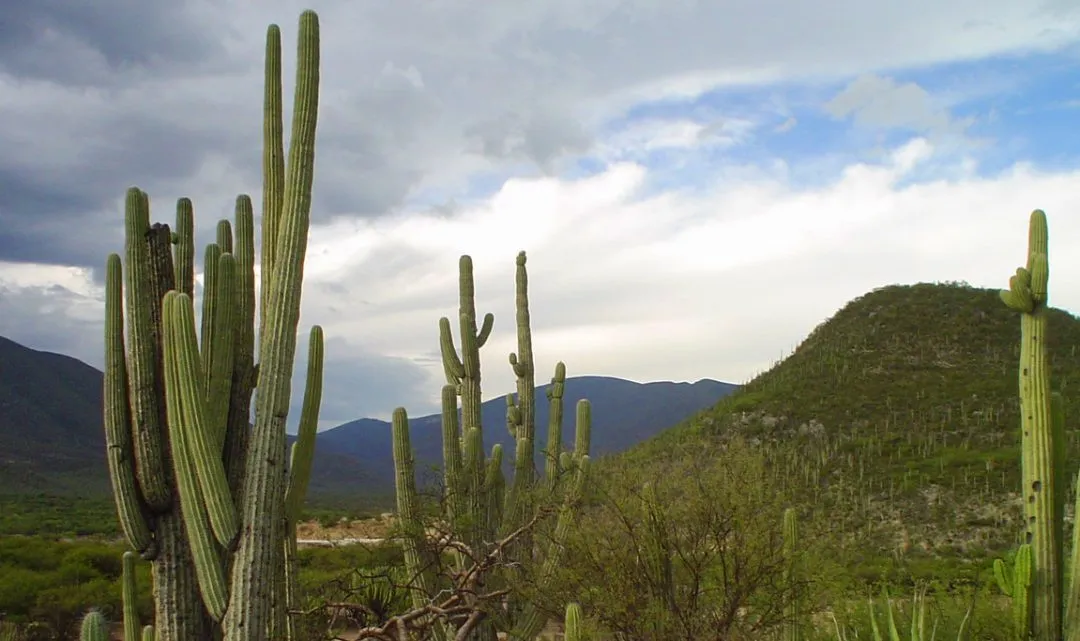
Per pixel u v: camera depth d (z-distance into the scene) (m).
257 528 6.52
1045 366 6.97
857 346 63.44
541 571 9.63
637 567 9.19
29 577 21.11
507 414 11.97
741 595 9.02
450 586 9.89
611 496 9.52
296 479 7.96
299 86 7.22
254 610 6.42
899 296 72.50
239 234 7.93
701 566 9.14
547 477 10.77
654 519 9.28
